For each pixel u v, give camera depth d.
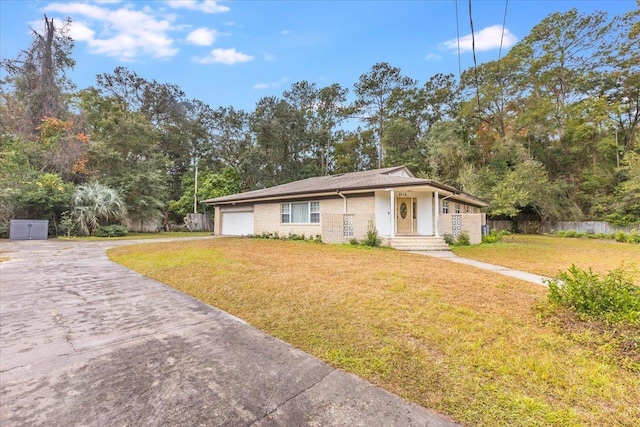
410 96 30.70
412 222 13.96
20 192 15.41
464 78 27.55
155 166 24.25
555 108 23.56
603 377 2.46
